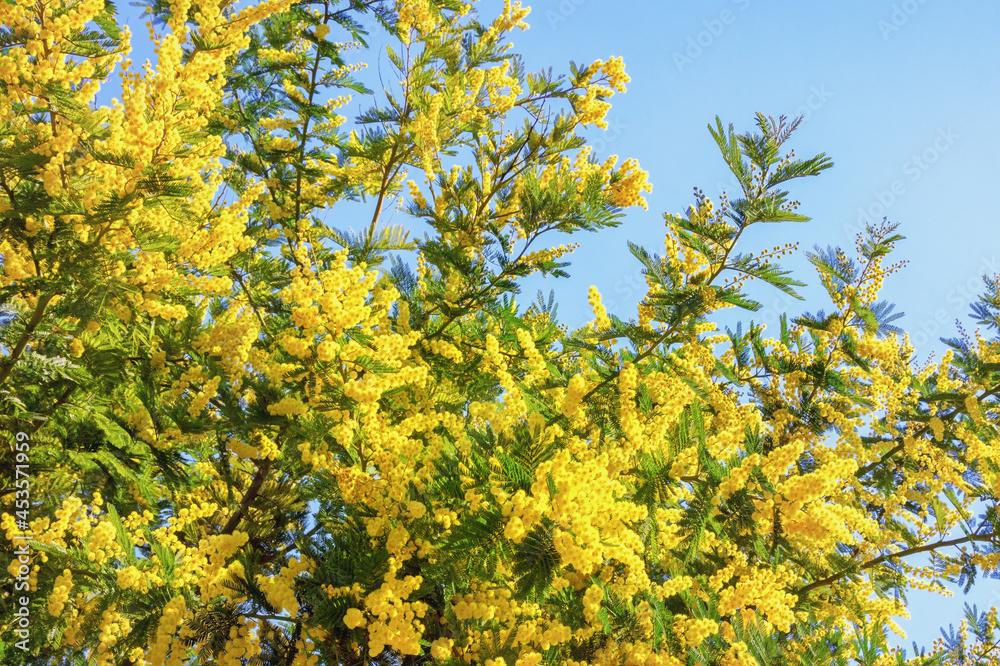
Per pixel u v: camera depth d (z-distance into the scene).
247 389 5.42
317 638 4.54
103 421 5.52
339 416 4.51
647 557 4.93
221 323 5.79
